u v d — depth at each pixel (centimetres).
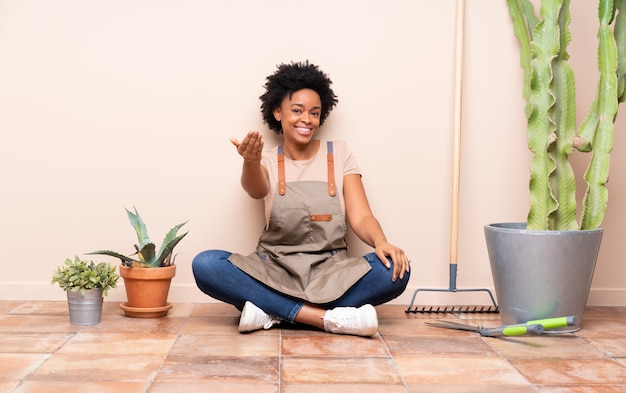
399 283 215
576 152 262
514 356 184
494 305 251
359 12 252
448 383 159
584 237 211
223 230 254
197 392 150
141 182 252
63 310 236
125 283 229
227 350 186
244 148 209
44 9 248
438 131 255
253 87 251
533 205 228
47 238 252
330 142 243
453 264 246
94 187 251
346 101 253
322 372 166
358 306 216
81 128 250
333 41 252
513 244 214
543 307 213
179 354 181
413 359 180
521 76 256
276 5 251
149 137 251
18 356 177
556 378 164
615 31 232
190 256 254
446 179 256
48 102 250
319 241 230
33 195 251
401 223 256
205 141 252
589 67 259
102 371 164
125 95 250
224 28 251
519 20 251
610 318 240
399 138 255
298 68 237
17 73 249
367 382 159
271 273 219
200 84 251
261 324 209
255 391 151
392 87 254
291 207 229
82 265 216
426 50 254
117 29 249
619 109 262
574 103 229
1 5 247
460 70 246
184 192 253
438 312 244
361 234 229
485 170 258
